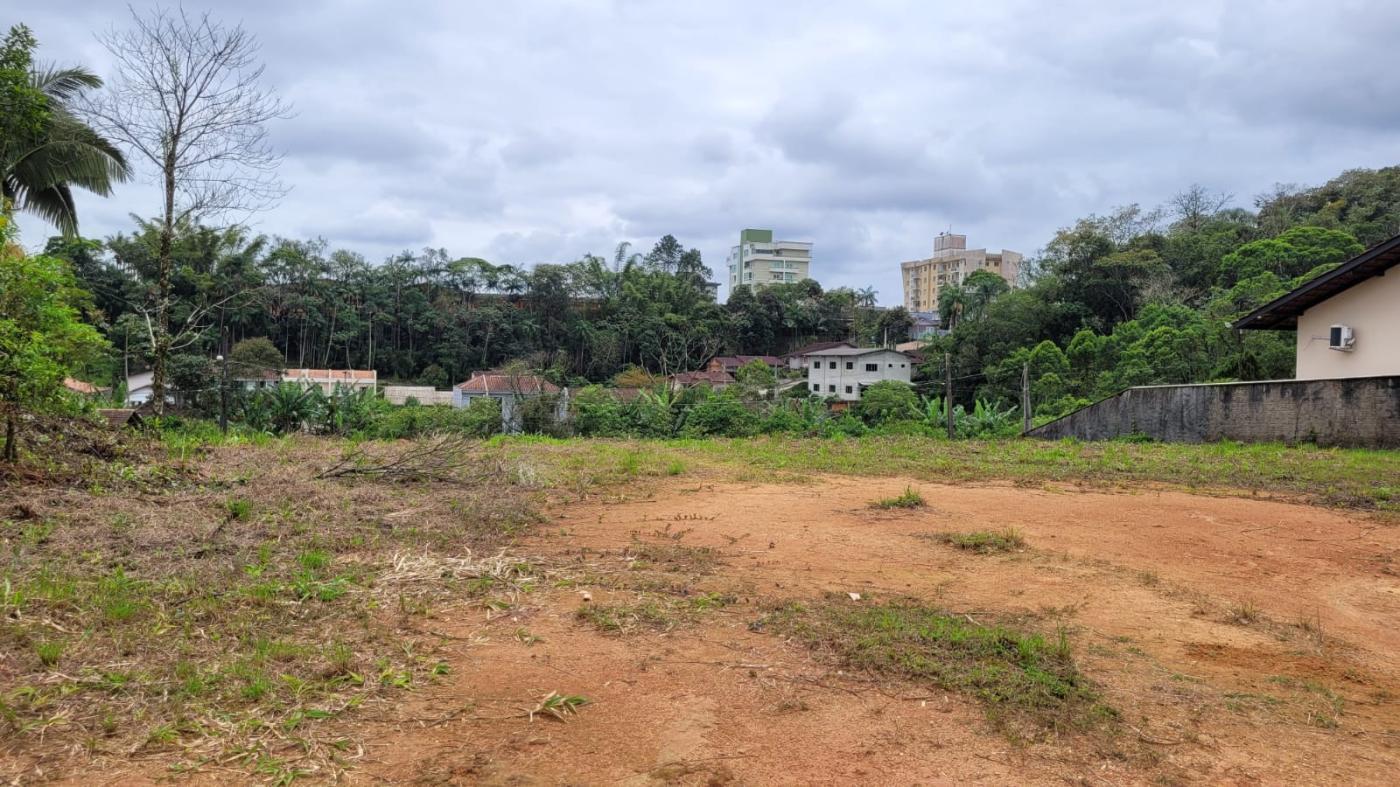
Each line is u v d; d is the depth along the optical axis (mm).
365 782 2553
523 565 5129
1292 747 2930
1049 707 3184
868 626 4047
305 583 4484
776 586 4824
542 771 2650
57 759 2602
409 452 9656
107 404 23812
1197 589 4969
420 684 3299
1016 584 4977
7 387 6883
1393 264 14516
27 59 9453
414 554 5367
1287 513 7496
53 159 14914
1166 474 10203
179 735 2789
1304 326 16422
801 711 3131
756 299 72000
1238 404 15180
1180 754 2855
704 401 25516
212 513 6211
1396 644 4098
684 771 2672
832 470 10805
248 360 40188
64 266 8141
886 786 2605
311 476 8312
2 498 6004
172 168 13875
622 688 3316
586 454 12758
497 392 45750
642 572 5109
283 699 3082
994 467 11039
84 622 3732
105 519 5727
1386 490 8508
